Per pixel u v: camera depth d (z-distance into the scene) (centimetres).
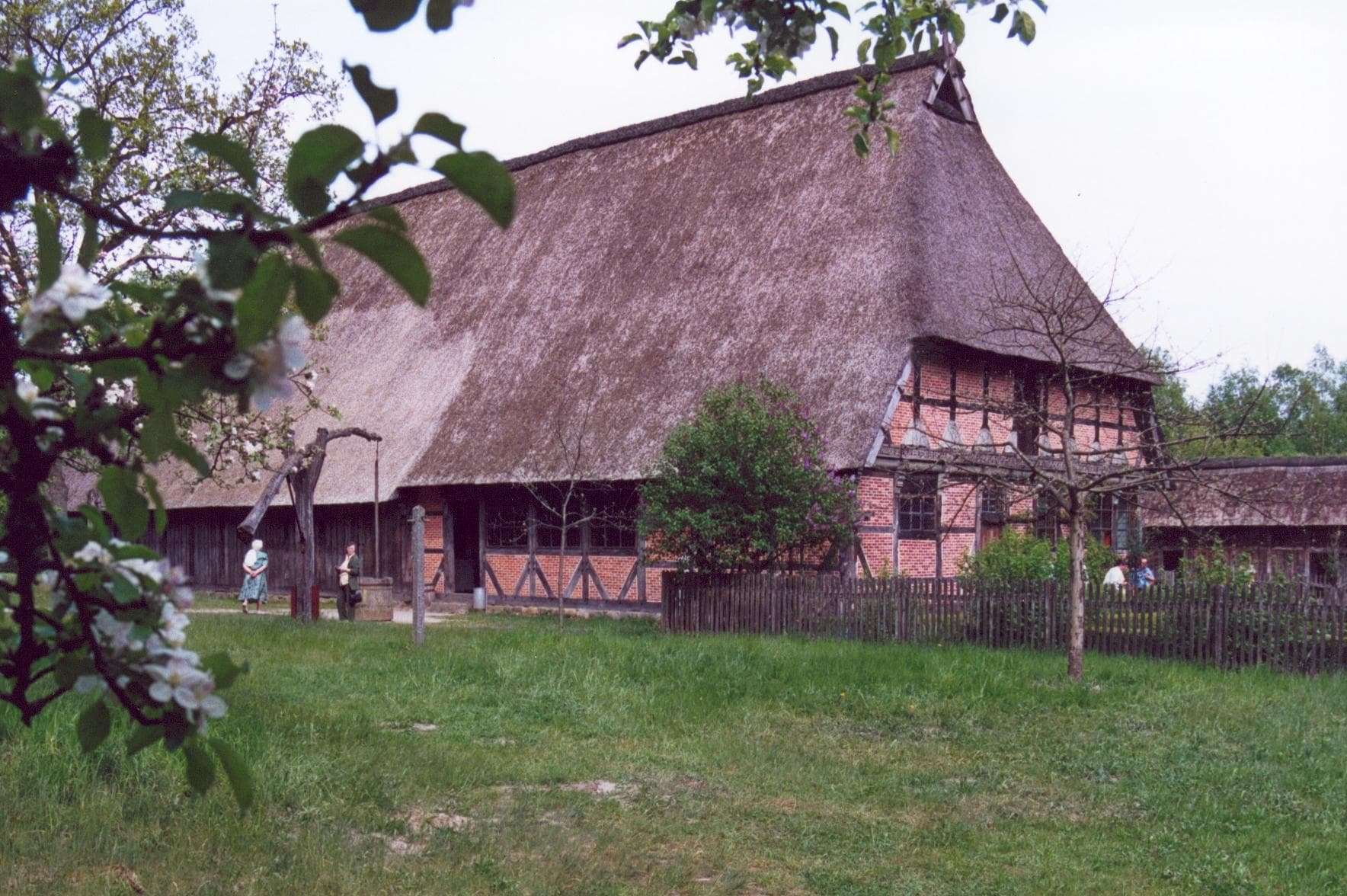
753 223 2564
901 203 2359
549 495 2511
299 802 711
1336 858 707
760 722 1075
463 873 605
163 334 136
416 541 1586
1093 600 1599
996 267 2430
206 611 2480
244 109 2742
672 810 774
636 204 2870
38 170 138
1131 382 2694
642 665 1366
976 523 2322
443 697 1148
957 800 823
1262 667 1446
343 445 2844
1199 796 841
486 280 3011
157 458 141
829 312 2241
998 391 2364
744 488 1894
